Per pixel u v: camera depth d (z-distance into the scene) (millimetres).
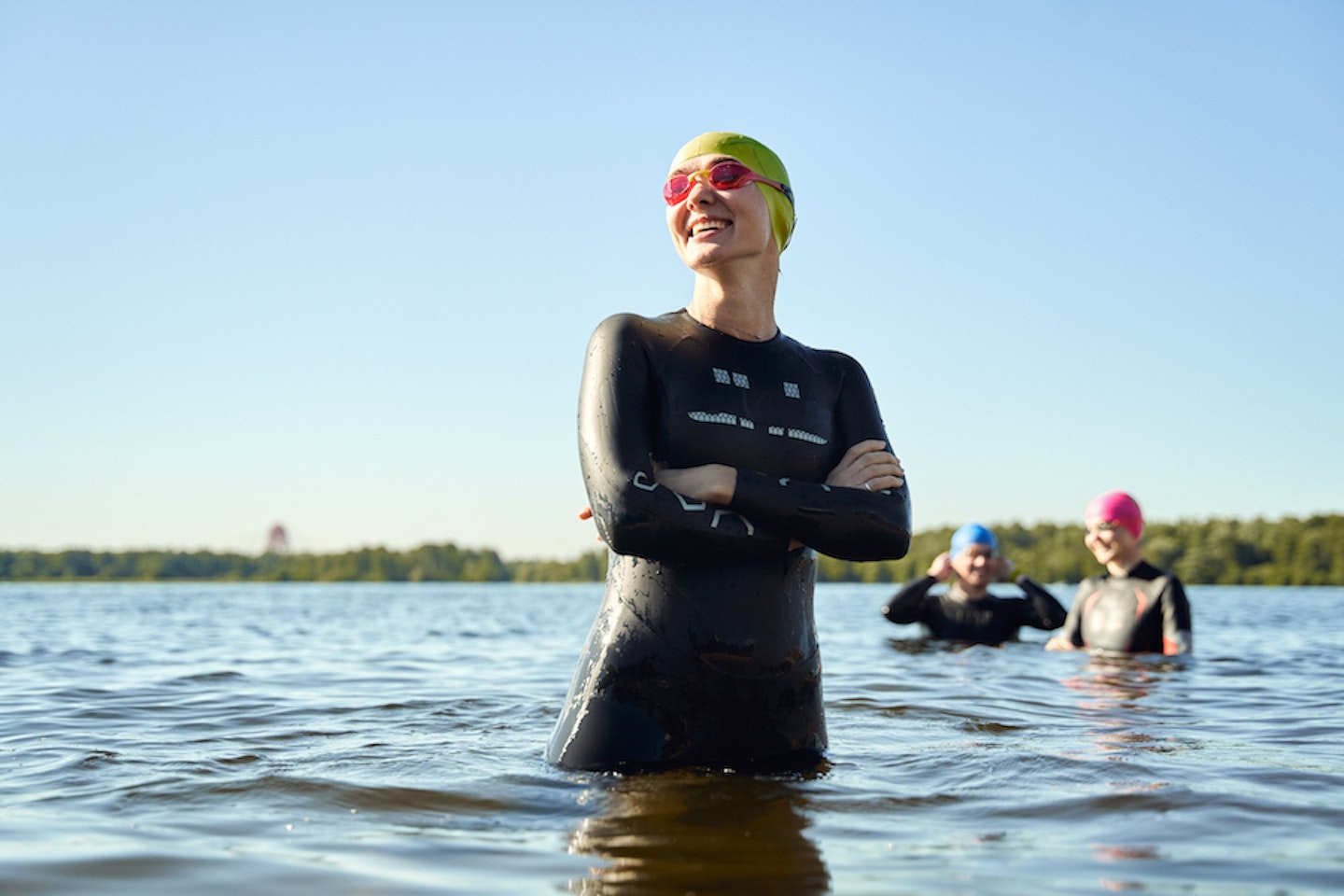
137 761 3930
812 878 2396
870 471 3746
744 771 3506
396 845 2693
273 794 3258
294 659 9648
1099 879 2398
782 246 4039
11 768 3809
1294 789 3371
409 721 5172
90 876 2432
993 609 11141
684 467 3639
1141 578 9250
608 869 2469
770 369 3842
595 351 3723
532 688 7008
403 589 72500
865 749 4074
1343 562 58094
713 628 3539
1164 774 3602
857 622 17859
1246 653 9828
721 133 3957
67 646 11102
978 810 3045
